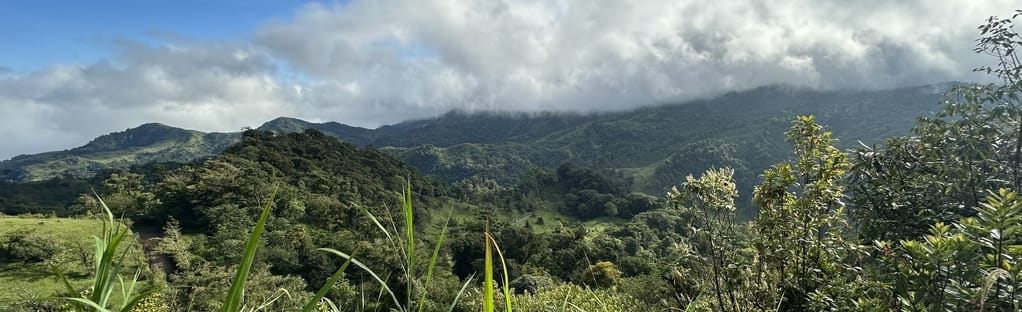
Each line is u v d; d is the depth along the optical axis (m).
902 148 4.77
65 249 30.67
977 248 2.45
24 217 44.72
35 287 26.16
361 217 53.56
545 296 12.22
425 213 69.50
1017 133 4.70
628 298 8.72
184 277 25.89
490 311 1.56
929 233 4.31
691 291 4.55
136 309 11.64
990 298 2.35
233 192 50.19
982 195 4.58
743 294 4.17
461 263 51.41
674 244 4.61
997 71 4.70
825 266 3.89
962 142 4.70
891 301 2.89
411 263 1.85
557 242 60.25
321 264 40.22
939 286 2.54
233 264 33.22
